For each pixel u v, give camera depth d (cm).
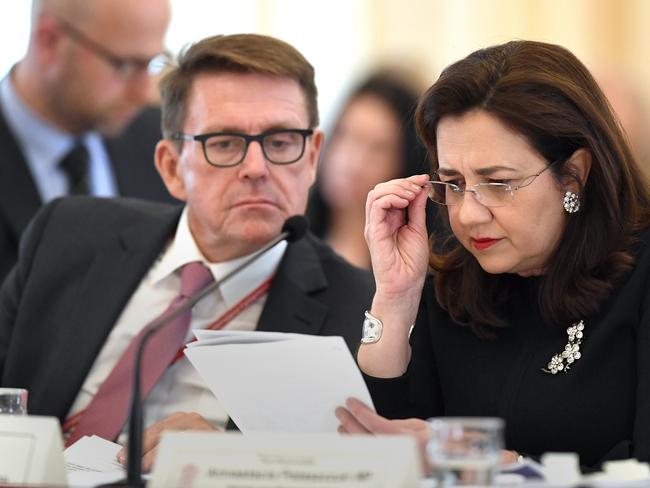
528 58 802
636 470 618
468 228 798
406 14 1897
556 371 816
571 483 601
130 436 635
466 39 1891
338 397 707
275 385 707
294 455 560
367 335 848
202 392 945
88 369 977
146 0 1391
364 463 553
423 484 593
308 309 957
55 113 1396
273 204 965
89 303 1003
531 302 848
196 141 975
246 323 968
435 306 895
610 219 809
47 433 646
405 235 862
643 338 790
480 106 785
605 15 1875
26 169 1384
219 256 986
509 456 720
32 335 1009
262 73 973
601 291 805
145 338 651
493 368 853
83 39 1377
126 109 1427
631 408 796
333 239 1473
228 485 561
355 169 1453
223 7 1892
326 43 1903
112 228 1047
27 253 1056
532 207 788
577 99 790
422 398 884
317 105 1016
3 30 1730
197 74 987
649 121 1560
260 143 962
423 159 897
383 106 1457
